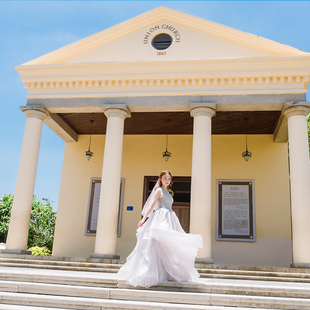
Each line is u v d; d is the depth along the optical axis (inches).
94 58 426.3
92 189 521.0
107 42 429.4
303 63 373.1
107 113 403.2
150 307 160.4
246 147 496.7
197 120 382.6
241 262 458.9
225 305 169.2
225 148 506.3
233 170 495.5
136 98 404.2
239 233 468.8
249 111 426.3
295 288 180.5
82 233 505.4
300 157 354.6
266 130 488.7
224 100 387.2
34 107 410.9
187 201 507.2
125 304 162.6
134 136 534.9
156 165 517.7
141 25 426.6
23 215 383.2
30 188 393.7
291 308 165.6
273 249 458.3
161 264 190.5
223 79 390.6
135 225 496.7
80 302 167.0
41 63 427.5
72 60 428.5
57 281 202.1
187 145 520.7
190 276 201.2
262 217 471.5
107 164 382.9
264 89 382.6
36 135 408.2
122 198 508.7
